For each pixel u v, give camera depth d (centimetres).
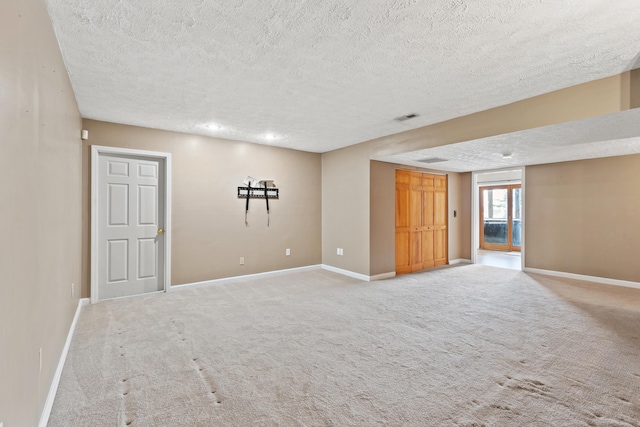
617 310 353
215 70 250
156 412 178
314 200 589
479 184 814
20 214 132
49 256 188
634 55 224
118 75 258
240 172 496
